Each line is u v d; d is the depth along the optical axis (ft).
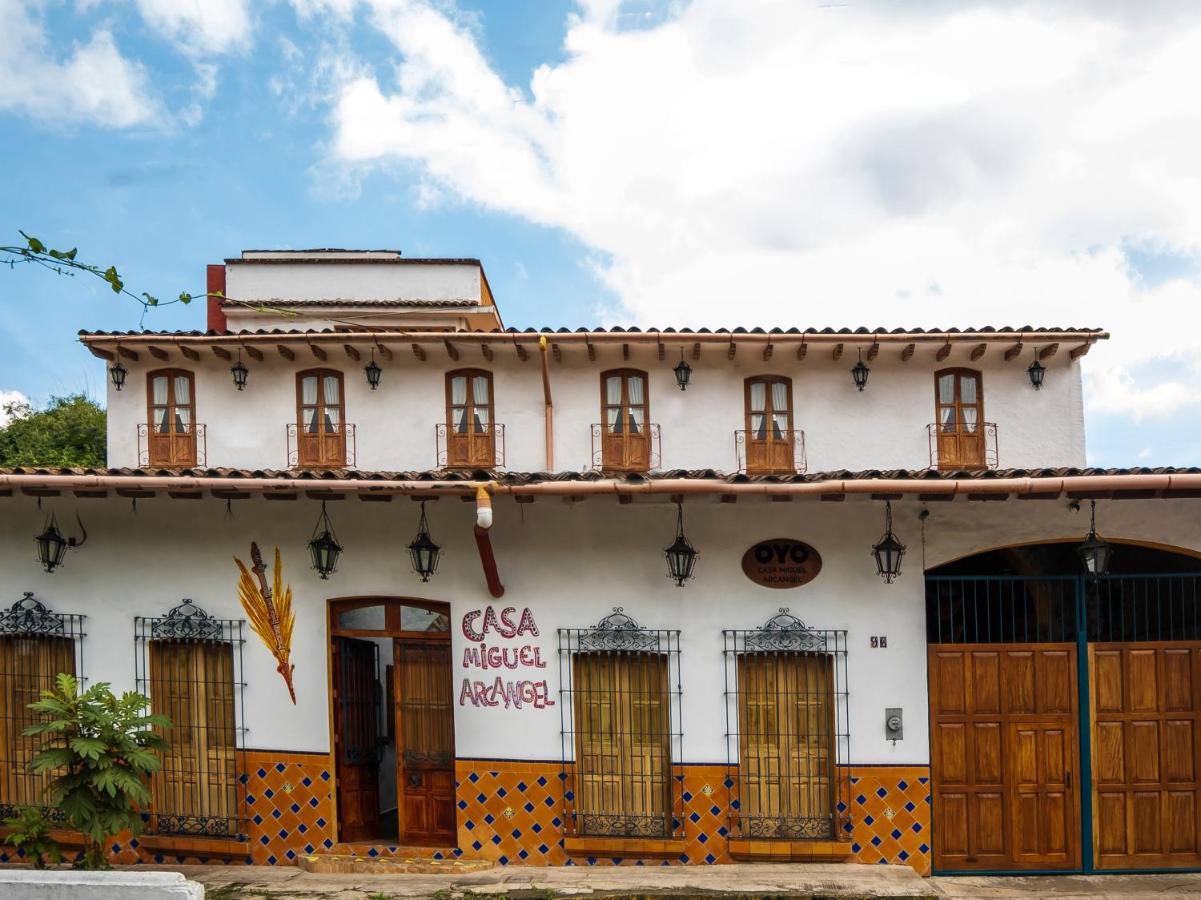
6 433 75.97
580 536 24.30
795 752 23.76
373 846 24.64
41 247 15.15
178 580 25.40
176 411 41.32
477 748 24.32
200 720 25.32
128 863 25.07
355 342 38.60
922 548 23.62
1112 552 23.95
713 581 24.03
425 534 23.93
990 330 38.06
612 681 24.34
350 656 25.91
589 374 40.57
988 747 23.65
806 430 40.27
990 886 22.58
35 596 25.91
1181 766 23.54
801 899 20.25
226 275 47.03
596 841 23.66
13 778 26.05
